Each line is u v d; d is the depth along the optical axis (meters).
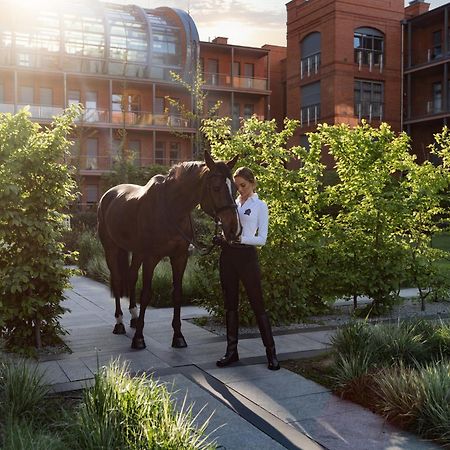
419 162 36.09
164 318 8.41
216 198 5.14
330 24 34.53
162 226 6.00
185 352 6.23
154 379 5.19
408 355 5.29
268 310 7.62
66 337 7.04
